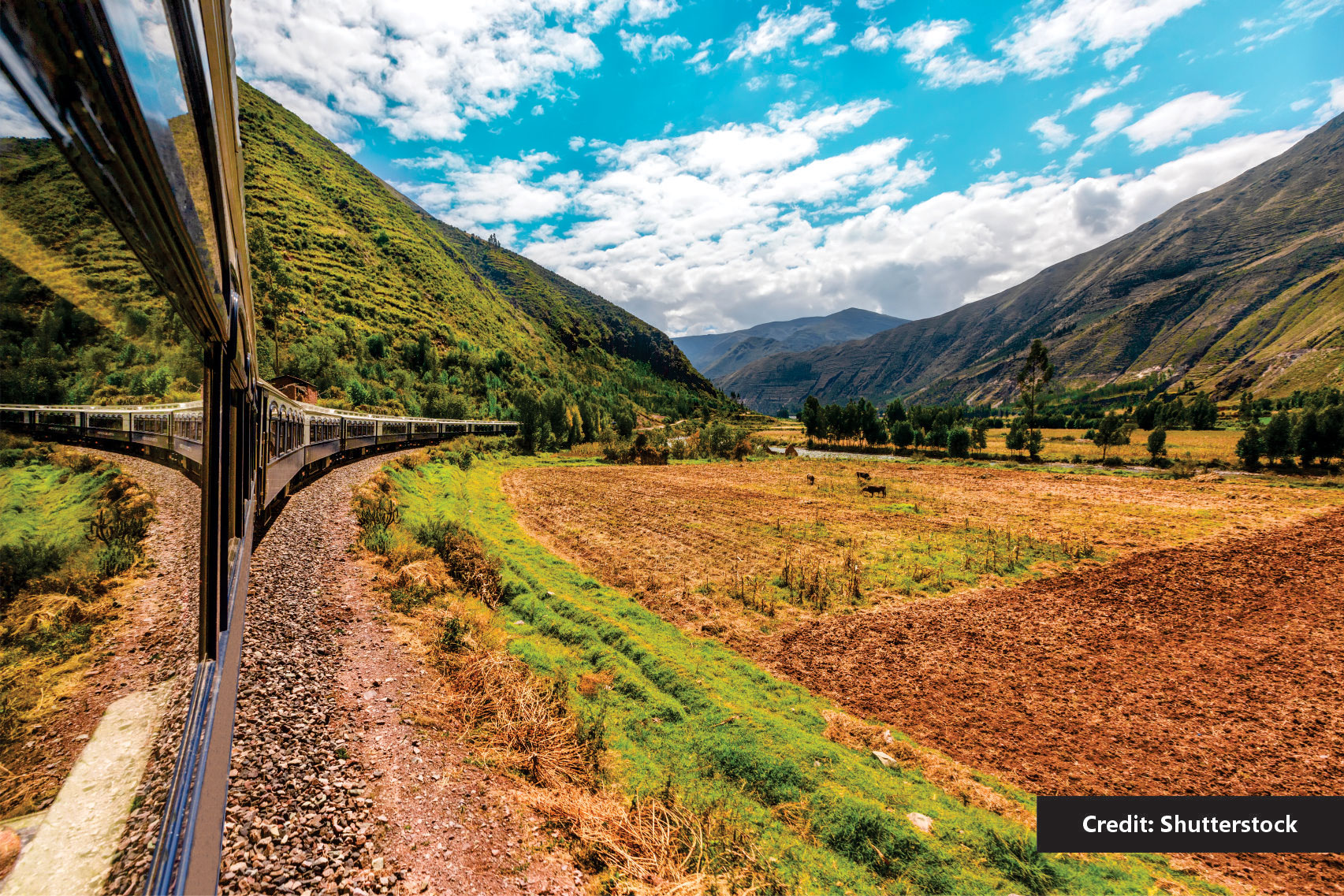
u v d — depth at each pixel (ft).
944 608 39.83
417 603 29.94
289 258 277.23
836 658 31.89
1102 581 46.70
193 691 6.34
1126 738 24.90
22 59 2.35
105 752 4.35
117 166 3.57
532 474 111.55
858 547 55.57
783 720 24.49
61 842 3.78
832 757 21.49
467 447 122.31
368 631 25.36
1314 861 17.93
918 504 83.61
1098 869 17.04
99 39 2.83
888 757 22.04
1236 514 75.92
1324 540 59.98
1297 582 46.44
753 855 16.07
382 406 168.35
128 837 4.52
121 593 4.66
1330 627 37.42
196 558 6.55
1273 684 29.86
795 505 81.30
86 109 2.98
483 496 76.07
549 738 19.90
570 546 53.36
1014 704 27.61
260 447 27.73
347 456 76.64
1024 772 22.41
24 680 3.57
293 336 194.80
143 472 4.98
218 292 6.81
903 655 32.55
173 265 5.15
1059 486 108.06
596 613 34.78
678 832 16.39
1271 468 131.85
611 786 18.51
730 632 34.06
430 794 15.96
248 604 24.95
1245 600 42.52
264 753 15.70
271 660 20.70
